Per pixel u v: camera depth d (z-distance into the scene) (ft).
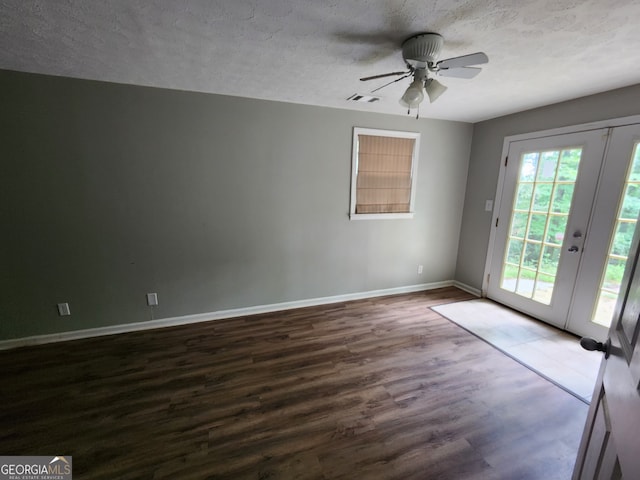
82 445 5.23
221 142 9.13
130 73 7.30
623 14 4.63
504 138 11.10
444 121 11.94
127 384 6.81
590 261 8.59
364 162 11.04
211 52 6.15
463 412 6.02
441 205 12.73
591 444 3.23
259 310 10.66
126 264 8.87
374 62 6.62
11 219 7.68
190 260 9.50
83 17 4.86
